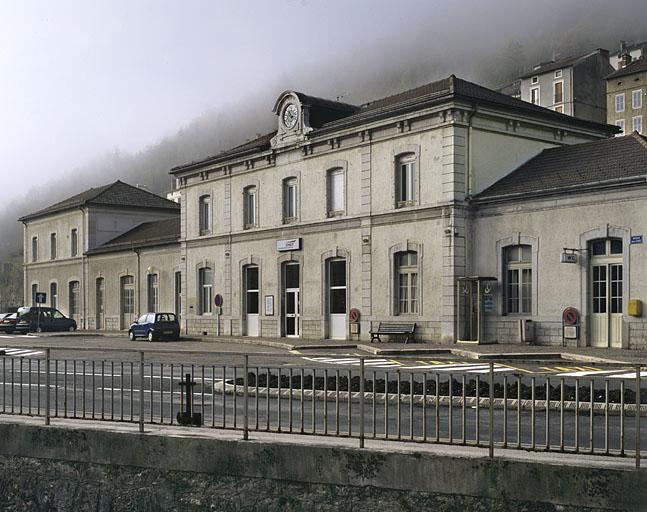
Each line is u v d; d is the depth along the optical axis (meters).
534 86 83.69
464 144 29.50
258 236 38.28
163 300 46.91
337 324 34.12
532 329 27.34
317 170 35.00
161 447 9.70
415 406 12.53
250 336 38.66
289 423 9.88
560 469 7.62
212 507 9.34
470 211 29.53
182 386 10.84
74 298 57.44
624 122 78.38
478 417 8.70
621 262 25.33
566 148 30.81
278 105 36.94
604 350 24.55
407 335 30.30
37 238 62.62
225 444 9.30
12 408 11.74
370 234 32.34
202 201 42.62
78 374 12.98
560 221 26.81
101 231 56.00
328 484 8.70
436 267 29.69
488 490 7.93
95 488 10.14
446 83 32.66
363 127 32.44
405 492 8.33
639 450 7.55
